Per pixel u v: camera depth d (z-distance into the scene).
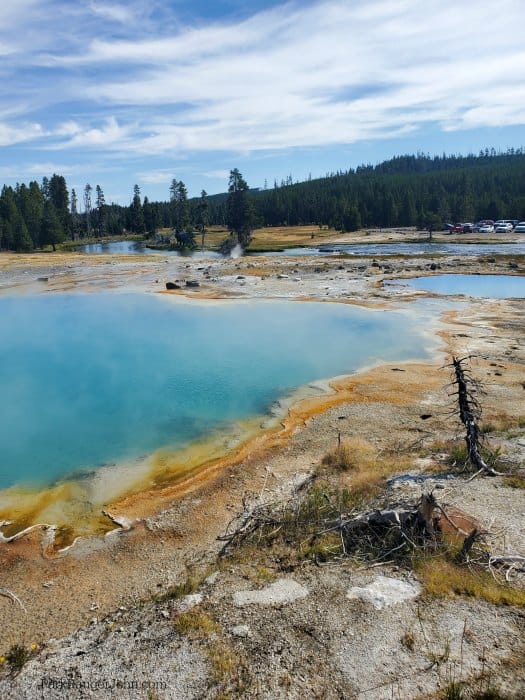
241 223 105.31
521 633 8.00
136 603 10.41
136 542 12.75
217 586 10.23
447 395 21.61
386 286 49.69
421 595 9.11
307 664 7.88
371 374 24.94
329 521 12.02
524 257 64.94
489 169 184.50
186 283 51.81
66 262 76.44
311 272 59.31
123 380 25.34
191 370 26.52
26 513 14.36
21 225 102.44
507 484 13.01
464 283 51.81
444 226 122.94
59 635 9.68
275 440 18.33
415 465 15.10
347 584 9.67
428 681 7.32
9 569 11.88
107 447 18.36
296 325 35.12
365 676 7.55
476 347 28.53
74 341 32.78
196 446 18.23
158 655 8.45
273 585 9.95
